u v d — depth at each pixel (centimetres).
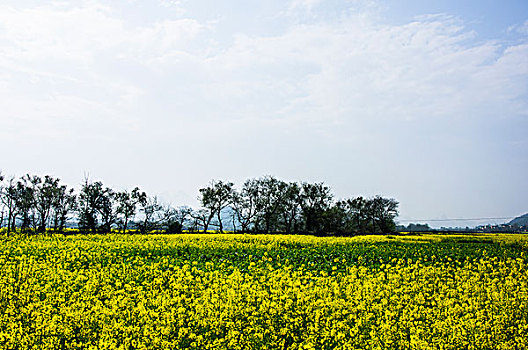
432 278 1565
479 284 1371
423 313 1053
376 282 1382
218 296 1128
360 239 4006
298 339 934
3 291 1195
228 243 3234
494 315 1020
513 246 3522
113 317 1000
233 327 968
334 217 7994
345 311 1020
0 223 6241
